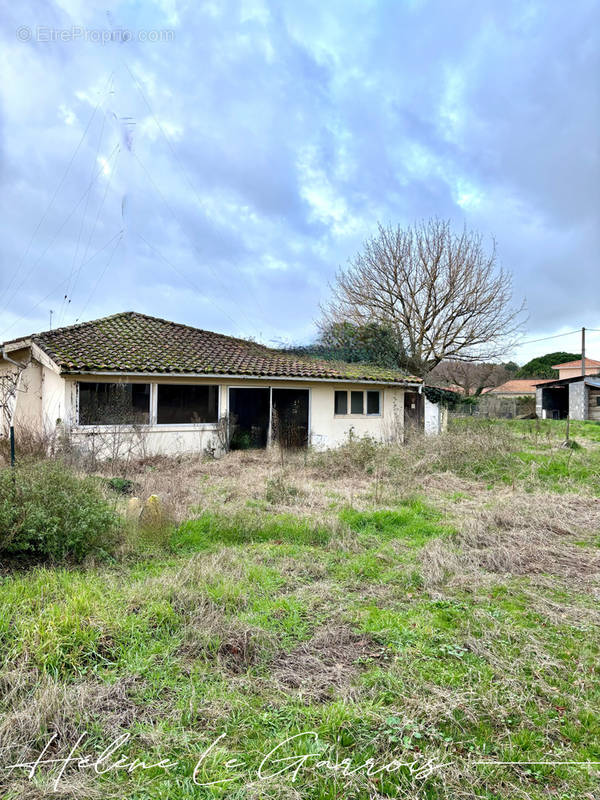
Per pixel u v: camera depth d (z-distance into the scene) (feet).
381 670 10.18
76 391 36.78
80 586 12.80
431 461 35.94
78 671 9.56
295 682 9.77
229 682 9.62
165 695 9.18
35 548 15.31
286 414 48.44
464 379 120.26
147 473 32.37
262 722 8.50
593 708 9.12
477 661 10.68
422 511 24.11
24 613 11.14
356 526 21.29
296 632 11.72
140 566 15.76
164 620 11.63
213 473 34.12
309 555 17.48
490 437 39.91
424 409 61.21
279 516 21.65
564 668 10.47
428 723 8.57
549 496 27.66
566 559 17.92
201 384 43.04
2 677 9.00
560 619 12.78
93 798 6.81
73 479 17.95
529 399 124.26
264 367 46.73
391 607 13.46
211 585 13.88
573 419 96.37
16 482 16.05
